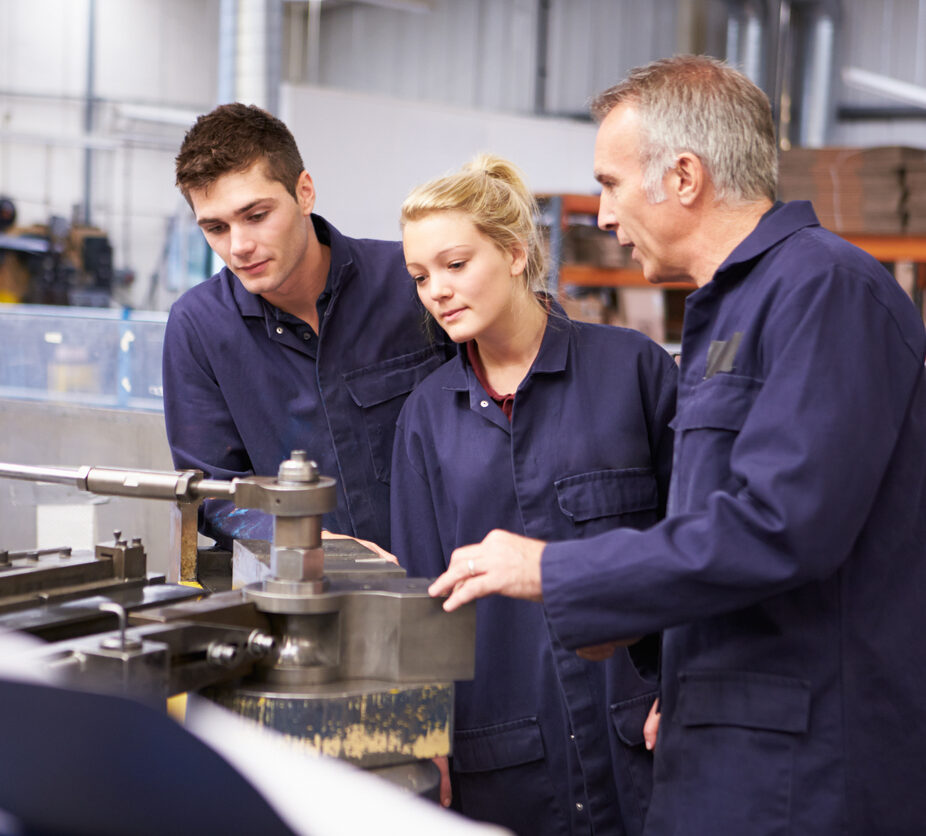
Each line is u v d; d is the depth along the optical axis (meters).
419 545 1.50
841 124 10.59
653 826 1.13
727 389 1.07
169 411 1.66
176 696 0.94
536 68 11.23
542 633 1.42
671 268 1.16
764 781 1.05
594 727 1.41
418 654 1.00
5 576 1.06
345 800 0.57
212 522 1.55
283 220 1.46
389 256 1.71
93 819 0.63
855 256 1.04
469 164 1.44
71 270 7.43
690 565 0.97
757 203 1.11
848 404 0.97
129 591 1.15
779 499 0.95
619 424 1.43
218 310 1.63
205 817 0.61
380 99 6.55
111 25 10.29
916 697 1.08
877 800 1.06
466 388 1.45
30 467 1.13
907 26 10.20
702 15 10.25
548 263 1.49
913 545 1.08
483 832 0.56
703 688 1.09
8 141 9.71
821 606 1.05
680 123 1.08
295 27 12.10
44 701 0.62
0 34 9.70
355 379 1.65
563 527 1.42
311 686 0.99
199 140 1.43
